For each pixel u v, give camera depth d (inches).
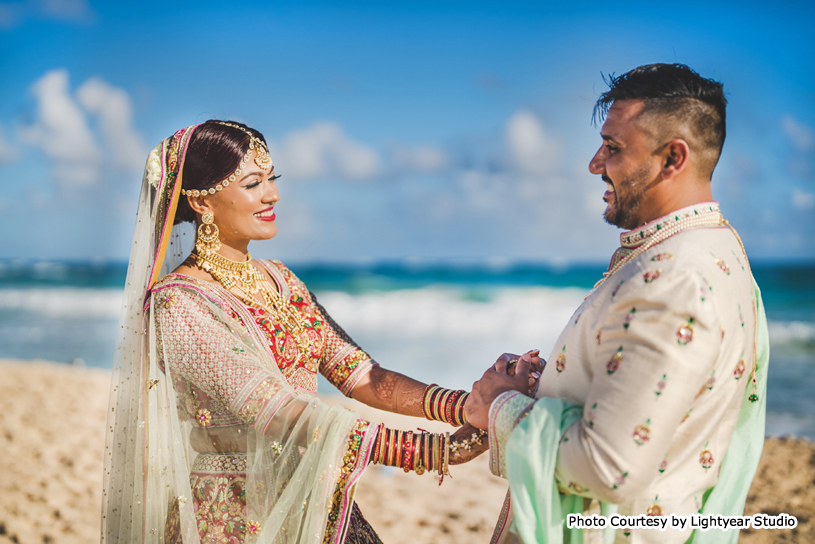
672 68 62.7
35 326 783.7
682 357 53.7
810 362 501.0
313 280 1375.5
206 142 79.4
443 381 441.7
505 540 71.0
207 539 73.5
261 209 81.6
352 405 296.0
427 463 72.3
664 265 57.4
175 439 75.3
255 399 71.9
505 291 1104.2
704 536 63.5
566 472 58.5
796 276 1238.3
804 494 166.7
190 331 73.3
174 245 88.0
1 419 253.6
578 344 63.7
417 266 1881.2
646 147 61.6
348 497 72.4
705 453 61.8
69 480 187.0
